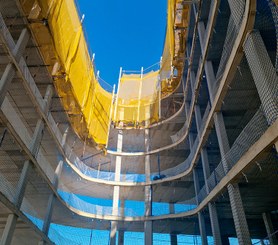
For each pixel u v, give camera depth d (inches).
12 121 593.3
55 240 687.7
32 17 587.8
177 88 977.5
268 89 309.6
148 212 856.9
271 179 455.5
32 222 560.4
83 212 824.3
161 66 1111.6
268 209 642.8
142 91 1192.2
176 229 903.1
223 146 505.7
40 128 627.2
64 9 726.5
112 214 861.8
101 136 988.6
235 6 401.4
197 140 740.7
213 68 649.0
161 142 1093.1
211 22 557.3
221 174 548.4
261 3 372.2
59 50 683.4
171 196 991.0
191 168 788.0
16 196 518.9
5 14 573.3
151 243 797.2
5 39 506.0
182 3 684.7
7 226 481.4
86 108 885.2
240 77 469.4
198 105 764.6
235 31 442.9
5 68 560.1
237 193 454.6
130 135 1089.4
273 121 307.6
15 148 589.3
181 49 866.8
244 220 424.8
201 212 698.2
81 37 861.8
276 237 632.4
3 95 489.1
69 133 879.1
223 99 522.0
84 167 900.0
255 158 377.4
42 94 746.8
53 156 782.5
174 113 1060.5
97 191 970.7
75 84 799.7
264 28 407.5
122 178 947.3
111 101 1139.9
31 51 646.5
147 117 1085.8
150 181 916.0
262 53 339.0
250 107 537.0
